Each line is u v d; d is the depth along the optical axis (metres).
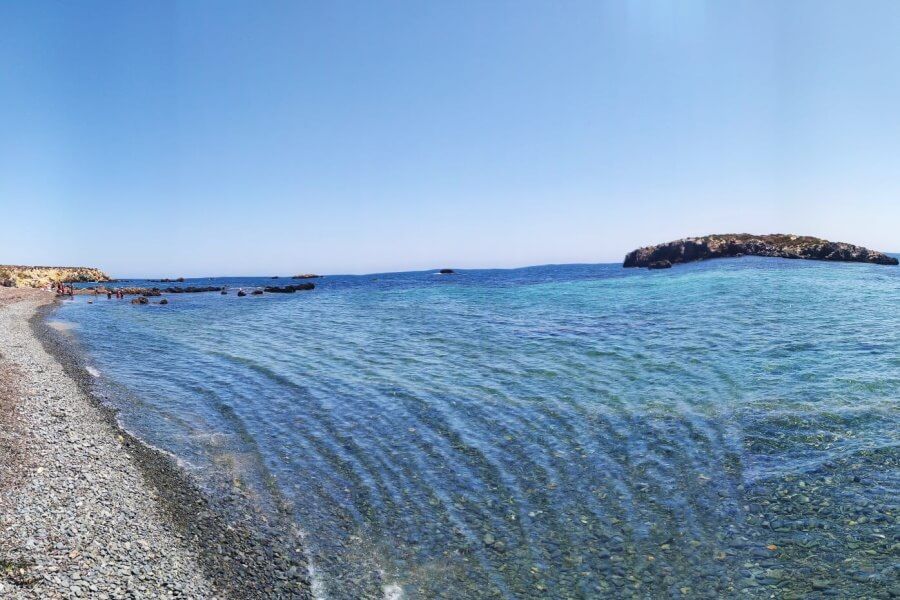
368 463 13.20
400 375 22.09
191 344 32.25
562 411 16.41
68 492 10.70
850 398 15.67
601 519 10.20
